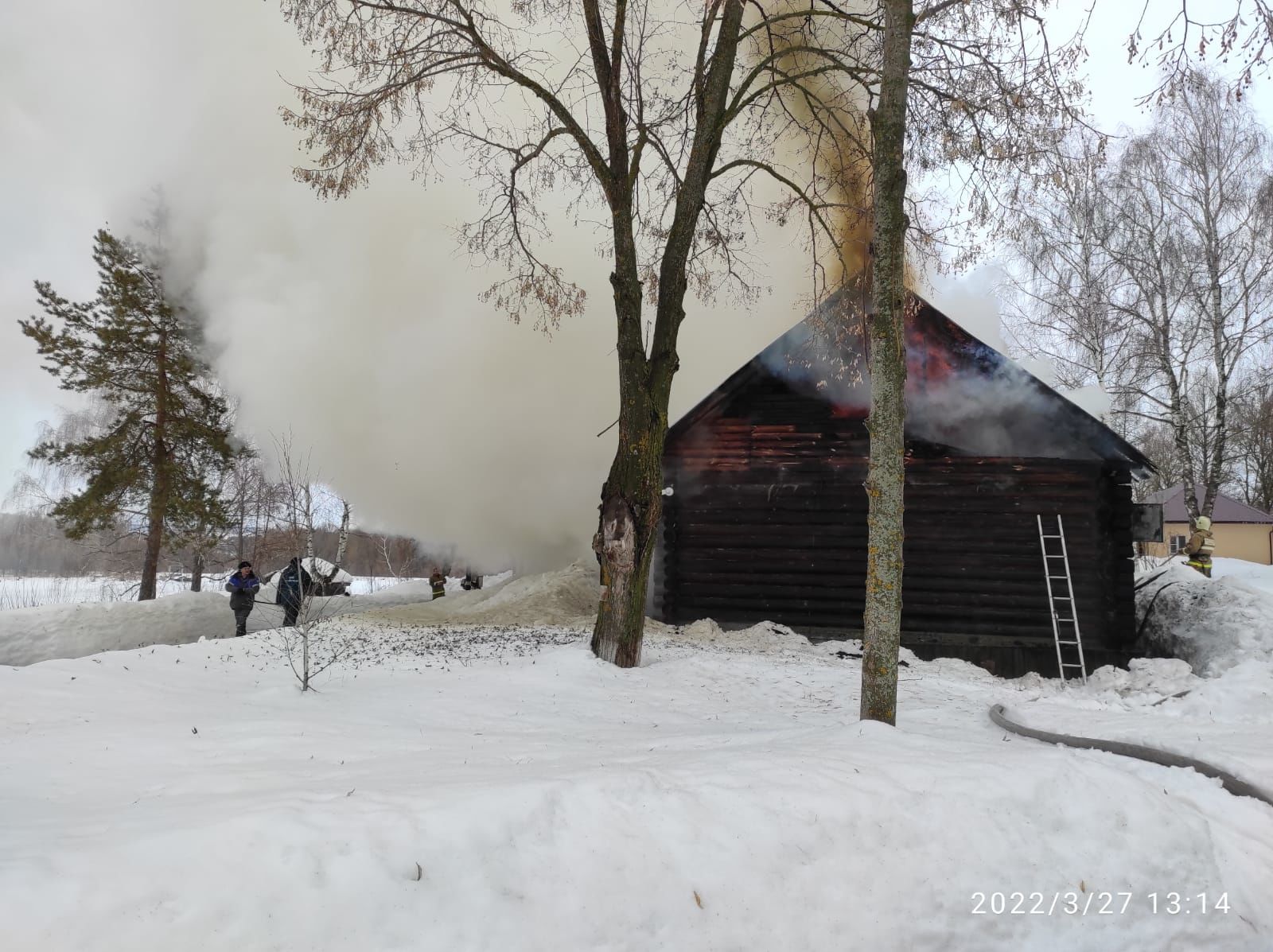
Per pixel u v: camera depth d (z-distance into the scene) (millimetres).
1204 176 21609
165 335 22516
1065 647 11586
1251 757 4664
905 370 5820
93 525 22453
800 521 12648
